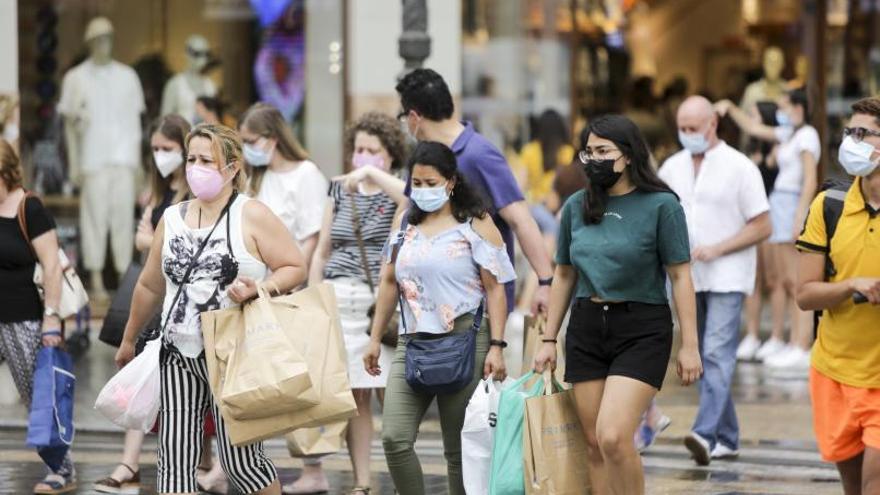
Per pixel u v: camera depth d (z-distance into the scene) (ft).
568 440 64.95
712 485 82.89
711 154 90.02
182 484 63.98
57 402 79.82
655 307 64.28
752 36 178.60
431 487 82.12
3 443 95.45
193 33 143.23
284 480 85.10
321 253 80.79
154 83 143.43
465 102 149.38
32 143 141.18
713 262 88.74
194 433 64.28
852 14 171.53
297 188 83.82
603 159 63.77
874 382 60.90
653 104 174.81
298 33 142.20
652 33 176.96
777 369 125.70
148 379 65.57
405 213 68.49
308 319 62.44
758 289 131.85
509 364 120.88
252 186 84.48
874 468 60.23
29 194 80.33
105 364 123.13
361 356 78.33
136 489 81.87
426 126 71.56
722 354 88.53
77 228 143.23
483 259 66.49
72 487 82.53
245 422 61.31
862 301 60.90
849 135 60.34
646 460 90.12
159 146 81.71
